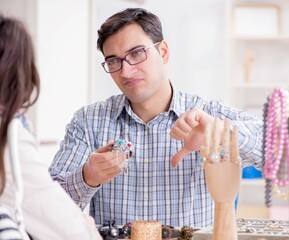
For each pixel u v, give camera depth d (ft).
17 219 3.92
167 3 17.06
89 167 5.90
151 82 6.22
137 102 6.36
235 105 16.71
